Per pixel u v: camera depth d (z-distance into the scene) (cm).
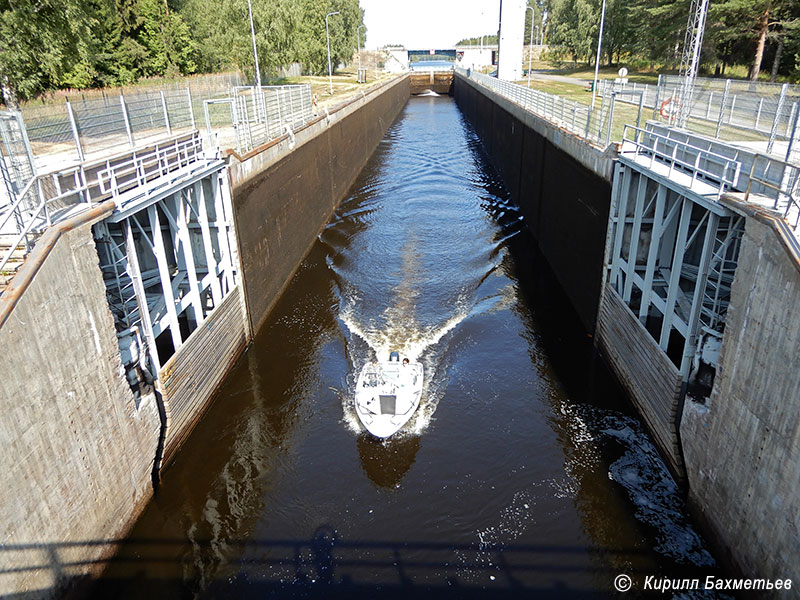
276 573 1292
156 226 1545
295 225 2902
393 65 13688
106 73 4566
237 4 4772
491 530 1391
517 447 1653
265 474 1573
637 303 1972
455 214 3803
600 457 1603
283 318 2409
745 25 4322
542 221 3181
